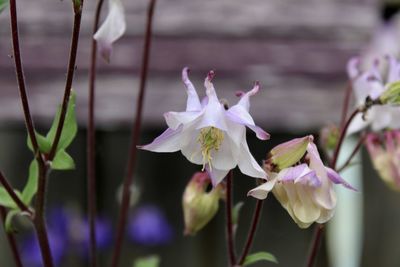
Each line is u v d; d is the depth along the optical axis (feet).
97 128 2.73
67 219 2.92
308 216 1.81
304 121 2.69
